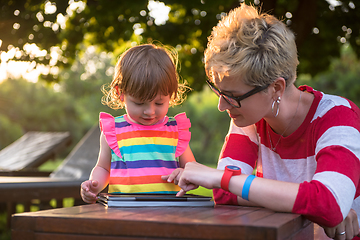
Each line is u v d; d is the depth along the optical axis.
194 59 7.60
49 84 7.35
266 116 1.55
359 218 1.48
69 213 1.09
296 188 1.17
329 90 24.69
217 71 1.37
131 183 1.57
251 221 0.95
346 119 1.40
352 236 1.32
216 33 1.50
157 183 1.58
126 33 6.57
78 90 32.34
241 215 1.08
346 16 6.77
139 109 1.60
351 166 1.24
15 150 6.59
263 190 1.19
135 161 1.60
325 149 1.32
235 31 1.40
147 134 1.66
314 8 5.91
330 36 6.97
